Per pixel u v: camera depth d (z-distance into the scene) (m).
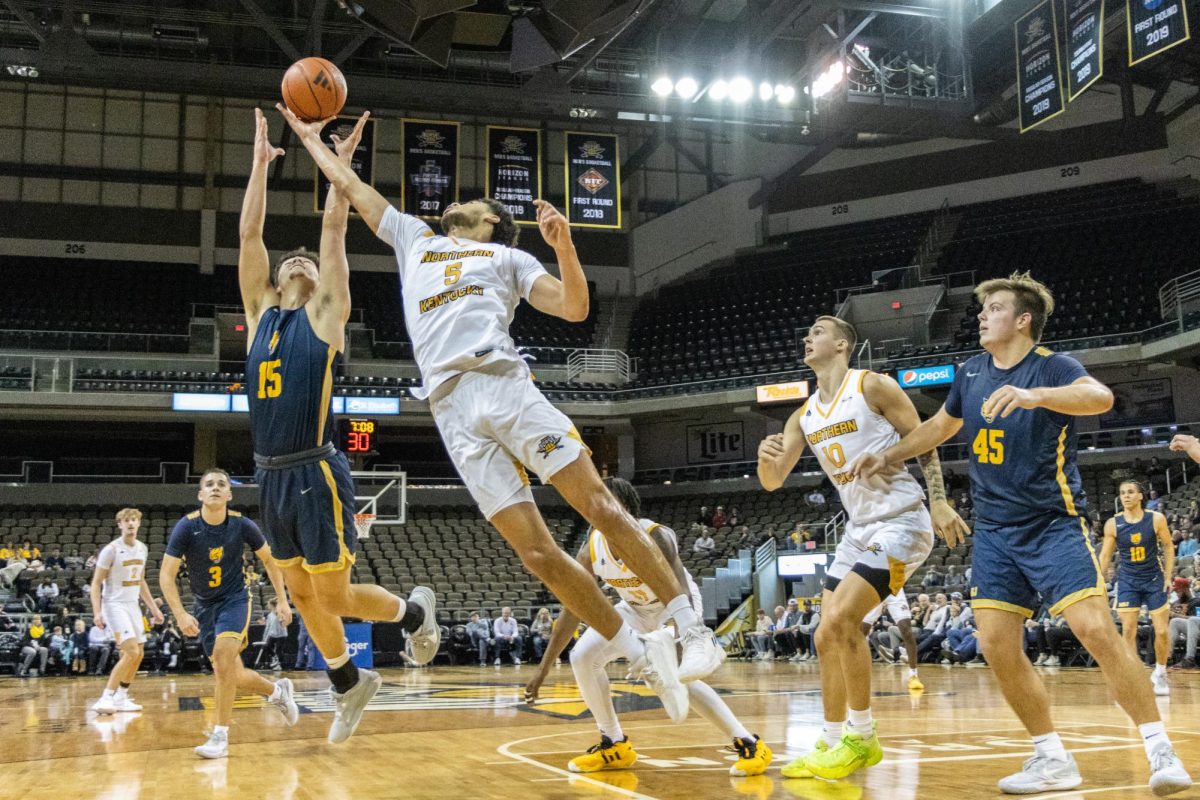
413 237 3.74
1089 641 3.29
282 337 4.14
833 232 29.20
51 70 19.11
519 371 3.40
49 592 17.81
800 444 4.34
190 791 3.72
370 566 21.25
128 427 25.89
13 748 5.32
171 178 27.88
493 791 3.59
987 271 25.62
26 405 22.59
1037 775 3.40
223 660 5.09
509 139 21.61
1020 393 3.24
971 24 21.17
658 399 25.20
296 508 4.02
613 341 28.78
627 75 21.91
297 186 28.44
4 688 12.10
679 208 30.89
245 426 25.97
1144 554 8.57
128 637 7.89
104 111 27.66
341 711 4.29
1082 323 22.62
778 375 23.84
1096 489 21.55
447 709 7.83
